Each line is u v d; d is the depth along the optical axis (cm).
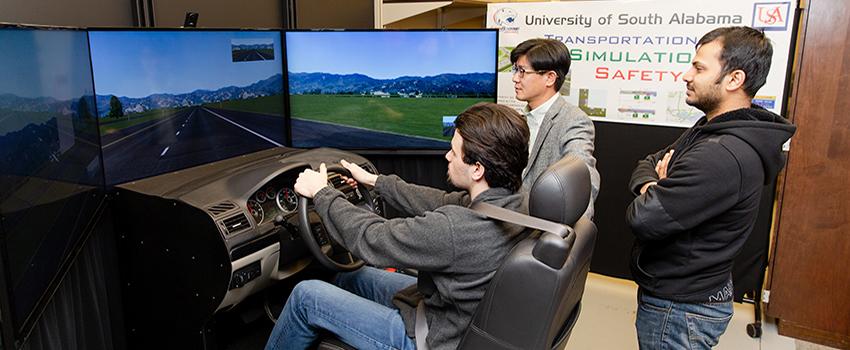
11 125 112
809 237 256
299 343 163
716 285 155
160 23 224
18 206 113
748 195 144
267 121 253
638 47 284
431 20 357
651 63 284
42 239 125
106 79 177
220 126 227
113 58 179
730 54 148
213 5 249
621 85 293
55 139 138
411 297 154
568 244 115
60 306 143
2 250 103
